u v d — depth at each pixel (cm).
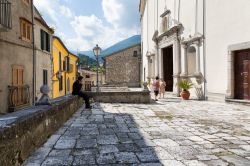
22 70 1334
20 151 416
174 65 2070
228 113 1055
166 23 2344
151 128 738
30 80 1456
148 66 3042
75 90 1192
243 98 1377
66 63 2994
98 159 453
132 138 612
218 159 453
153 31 2827
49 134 617
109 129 721
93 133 667
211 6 1577
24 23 1356
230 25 1412
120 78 4084
